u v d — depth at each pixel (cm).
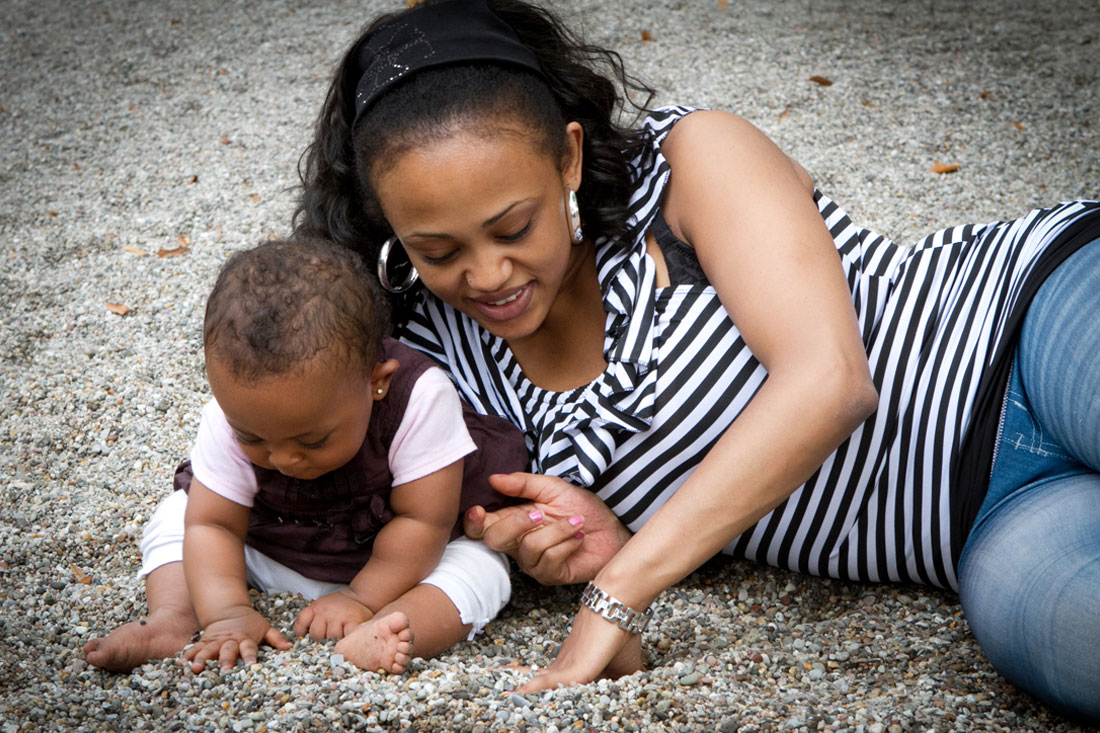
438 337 249
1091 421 202
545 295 216
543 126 207
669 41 584
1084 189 432
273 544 236
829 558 242
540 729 189
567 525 231
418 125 199
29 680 210
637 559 207
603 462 229
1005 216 417
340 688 198
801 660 226
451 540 241
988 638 204
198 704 197
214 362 203
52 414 325
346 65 224
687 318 224
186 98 553
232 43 619
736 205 218
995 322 227
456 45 205
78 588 251
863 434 229
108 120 533
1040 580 195
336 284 208
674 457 230
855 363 204
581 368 237
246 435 210
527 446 248
